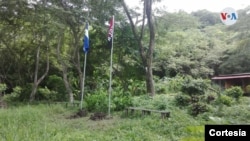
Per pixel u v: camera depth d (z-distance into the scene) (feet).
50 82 77.20
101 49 71.26
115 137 26.61
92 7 58.90
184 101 43.68
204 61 110.22
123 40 63.82
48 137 22.67
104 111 43.04
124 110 42.11
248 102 48.70
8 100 68.80
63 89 75.00
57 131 26.32
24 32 66.85
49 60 77.66
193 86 49.11
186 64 104.68
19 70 77.92
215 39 121.39
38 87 77.25
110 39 41.68
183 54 110.01
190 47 111.45
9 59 77.71
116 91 50.08
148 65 56.08
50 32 59.47
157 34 64.28
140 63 66.08
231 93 53.88
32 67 79.25
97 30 63.72
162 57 89.20
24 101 67.97
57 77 76.38
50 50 72.95
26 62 78.89
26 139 21.25
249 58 97.96
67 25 60.64
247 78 89.45
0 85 62.23
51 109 46.26
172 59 102.42
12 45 74.38
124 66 69.05
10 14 52.49
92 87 72.08
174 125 30.27
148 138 25.94
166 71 101.14
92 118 37.50
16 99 70.95
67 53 74.28
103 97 44.78
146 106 42.22
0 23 61.52
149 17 56.34
